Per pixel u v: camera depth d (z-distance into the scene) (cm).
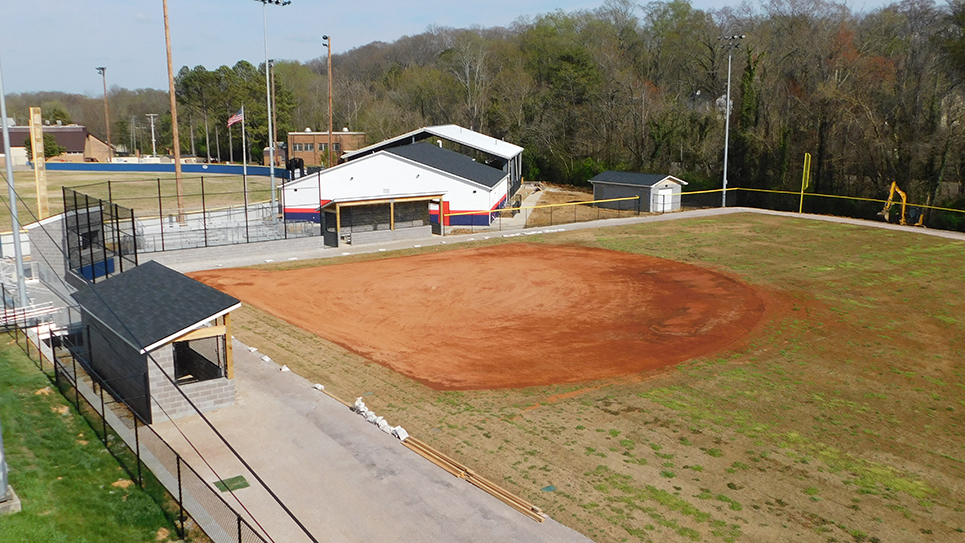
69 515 1331
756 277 3572
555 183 8619
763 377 2252
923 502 1527
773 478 1616
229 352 1930
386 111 10506
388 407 2005
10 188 2603
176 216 5591
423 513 1430
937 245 4378
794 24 8194
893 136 5725
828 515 1466
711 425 1894
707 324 2811
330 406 1966
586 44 11531
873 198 5794
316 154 10419
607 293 3297
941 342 2602
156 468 1557
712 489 1561
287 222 4828
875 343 2586
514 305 3097
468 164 5812
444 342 2605
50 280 3173
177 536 1308
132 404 1902
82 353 2253
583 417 1941
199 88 13638
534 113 9150
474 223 5209
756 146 6469
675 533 1388
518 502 1468
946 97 5884
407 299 3191
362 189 5050
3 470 1317
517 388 2159
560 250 4331
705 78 8825
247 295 3219
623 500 1505
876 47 7856
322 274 3656
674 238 4700
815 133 6191
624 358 2428
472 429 1859
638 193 6000
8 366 2123
